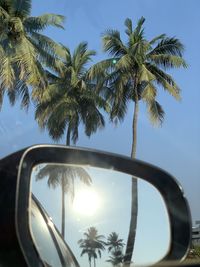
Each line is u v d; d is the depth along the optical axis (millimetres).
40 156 444
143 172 477
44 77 4711
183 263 437
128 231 469
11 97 4309
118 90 5539
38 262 416
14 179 413
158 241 458
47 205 454
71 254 461
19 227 400
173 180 467
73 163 463
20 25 4305
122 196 477
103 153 478
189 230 449
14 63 4352
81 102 5617
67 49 5625
